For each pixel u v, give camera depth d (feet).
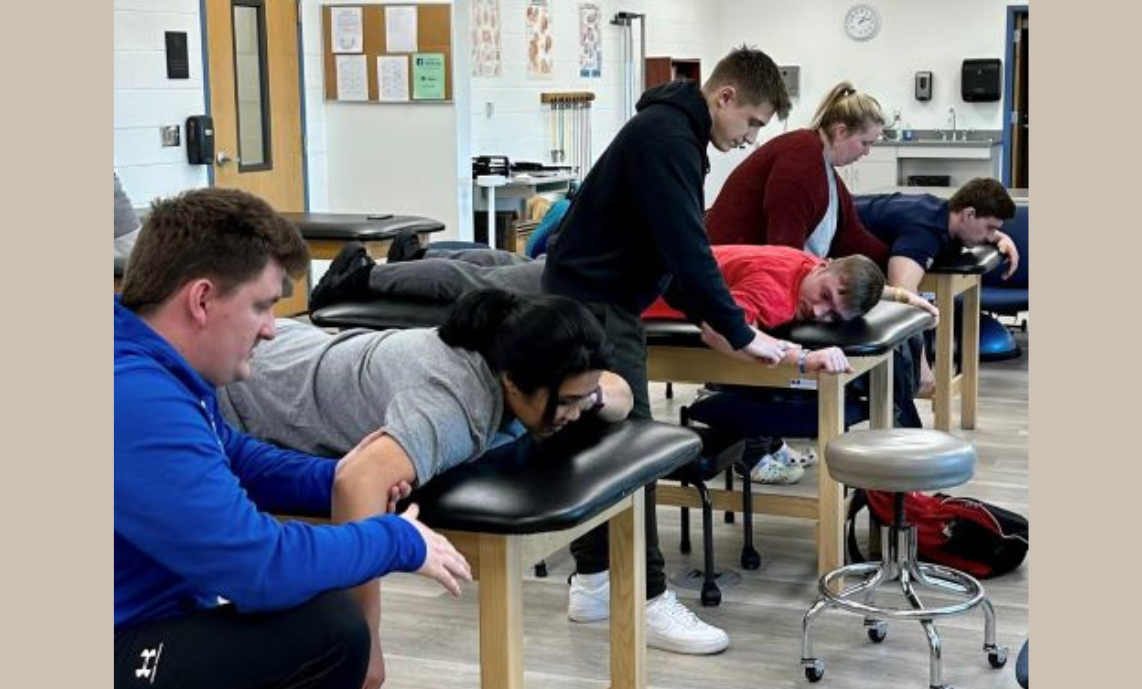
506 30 33.73
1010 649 11.88
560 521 7.86
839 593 12.57
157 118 24.21
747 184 14.88
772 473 16.19
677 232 10.87
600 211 11.18
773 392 14.32
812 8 45.29
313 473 8.13
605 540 12.35
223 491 6.61
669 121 10.89
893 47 44.32
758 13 46.06
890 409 13.92
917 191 26.25
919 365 18.24
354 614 7.22
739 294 12.52
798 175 14.38
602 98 39.14
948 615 11.00
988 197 17.25
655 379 13.17
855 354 12.28
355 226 20.94
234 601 6.73
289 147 28.02
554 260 11.47
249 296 6.91
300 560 6.77
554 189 33.86
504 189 31.32
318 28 28.58
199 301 6.84
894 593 13.25
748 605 12.96
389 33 28.14
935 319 14.08
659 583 11.93
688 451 9.23
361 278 13.38
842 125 14.92
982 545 13.50
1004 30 42.91
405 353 8.34
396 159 28.66
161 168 24.40
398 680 11.29
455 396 8.07
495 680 8.26
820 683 11.21
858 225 16.71
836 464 11.25
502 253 14.88
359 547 6.98
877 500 13.58
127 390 6.48
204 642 6.82
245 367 7.12
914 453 11.02
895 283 16.60
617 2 39.63
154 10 23.95
